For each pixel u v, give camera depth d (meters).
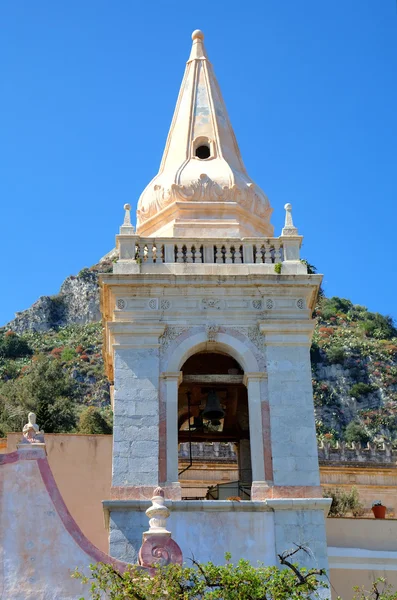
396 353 135.00
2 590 23.38
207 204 33.09
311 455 29.03
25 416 66.69
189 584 24.66
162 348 30.36
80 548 24.00
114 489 28.25
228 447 53.84
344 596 32.41
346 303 155.75
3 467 24.66
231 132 36.06
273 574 23.14
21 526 24.08
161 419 29.42
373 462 63.66
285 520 27.89
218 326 30.72
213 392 31.92
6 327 150.75
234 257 31.92
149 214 33.84
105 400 102.75
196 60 37.41
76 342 135.50
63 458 37.31
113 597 22.27
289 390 29.92
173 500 27.98
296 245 32.06
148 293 30.92
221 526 27.72
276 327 30.64
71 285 158.50
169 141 35.94
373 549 33.53
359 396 125.06
